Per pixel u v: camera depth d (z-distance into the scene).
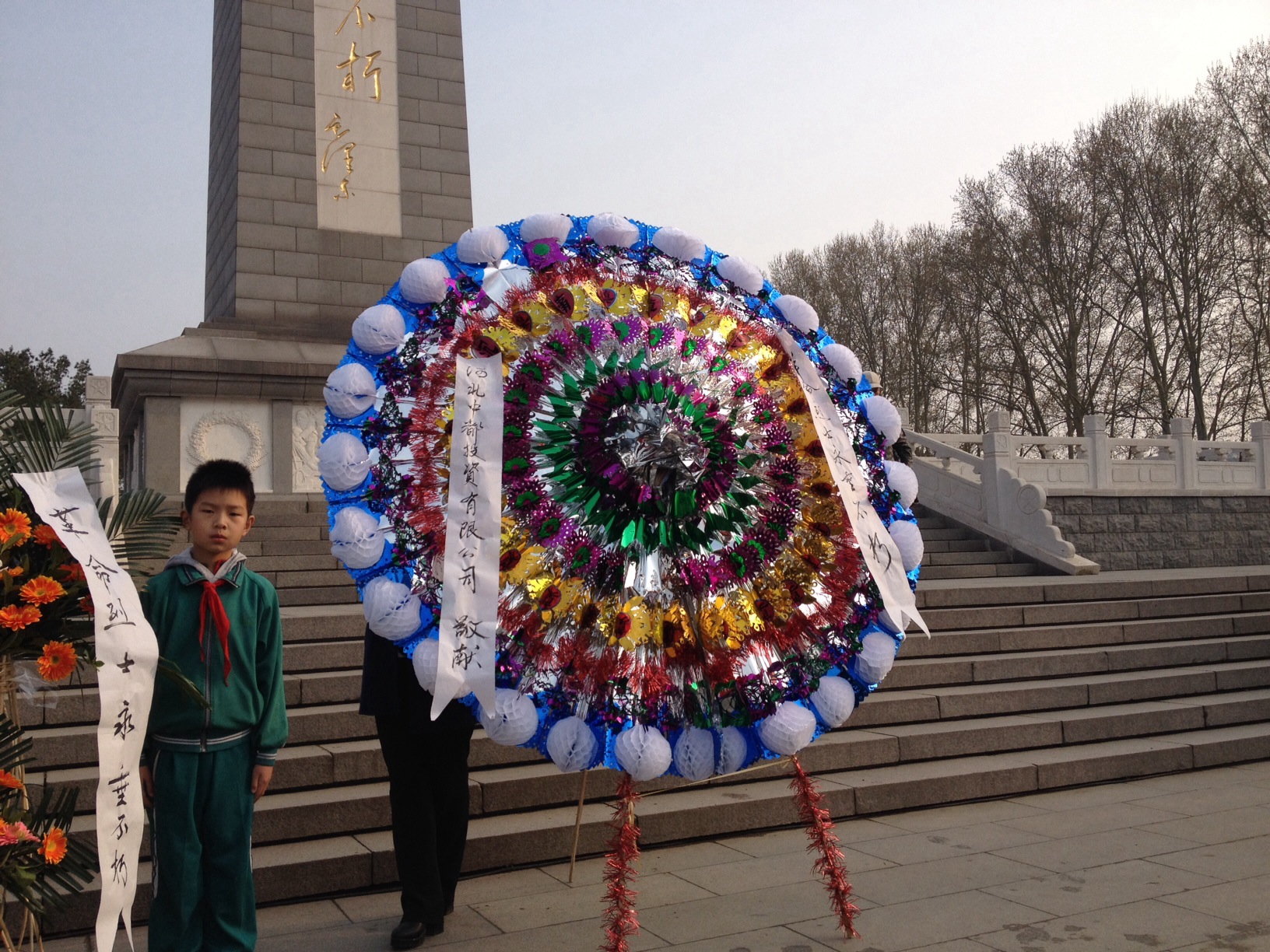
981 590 8.49
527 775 4.86
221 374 11.86
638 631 3.41
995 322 28.53
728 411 3.69
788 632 3.59
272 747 3.12
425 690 3.50
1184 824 5.04
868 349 33.75
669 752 3.32
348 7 13.87
